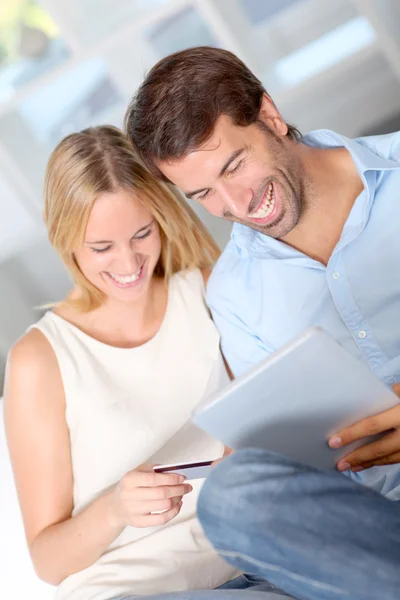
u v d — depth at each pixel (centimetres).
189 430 210
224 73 183
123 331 213
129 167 198
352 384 149
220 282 214
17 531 234
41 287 482
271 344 210
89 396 203
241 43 430
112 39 410
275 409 151
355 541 138
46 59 438
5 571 224
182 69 182
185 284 221
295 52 453
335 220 201
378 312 198
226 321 214
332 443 161
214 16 412
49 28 436
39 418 199
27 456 198
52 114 453
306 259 202
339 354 142
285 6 449
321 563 137
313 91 434
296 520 139
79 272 208
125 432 203
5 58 436
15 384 201
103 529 183
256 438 157
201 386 212
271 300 209
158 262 223
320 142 210
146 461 204
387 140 204
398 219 195
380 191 195
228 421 152
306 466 146
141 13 416
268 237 204
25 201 440
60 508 197
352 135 439
